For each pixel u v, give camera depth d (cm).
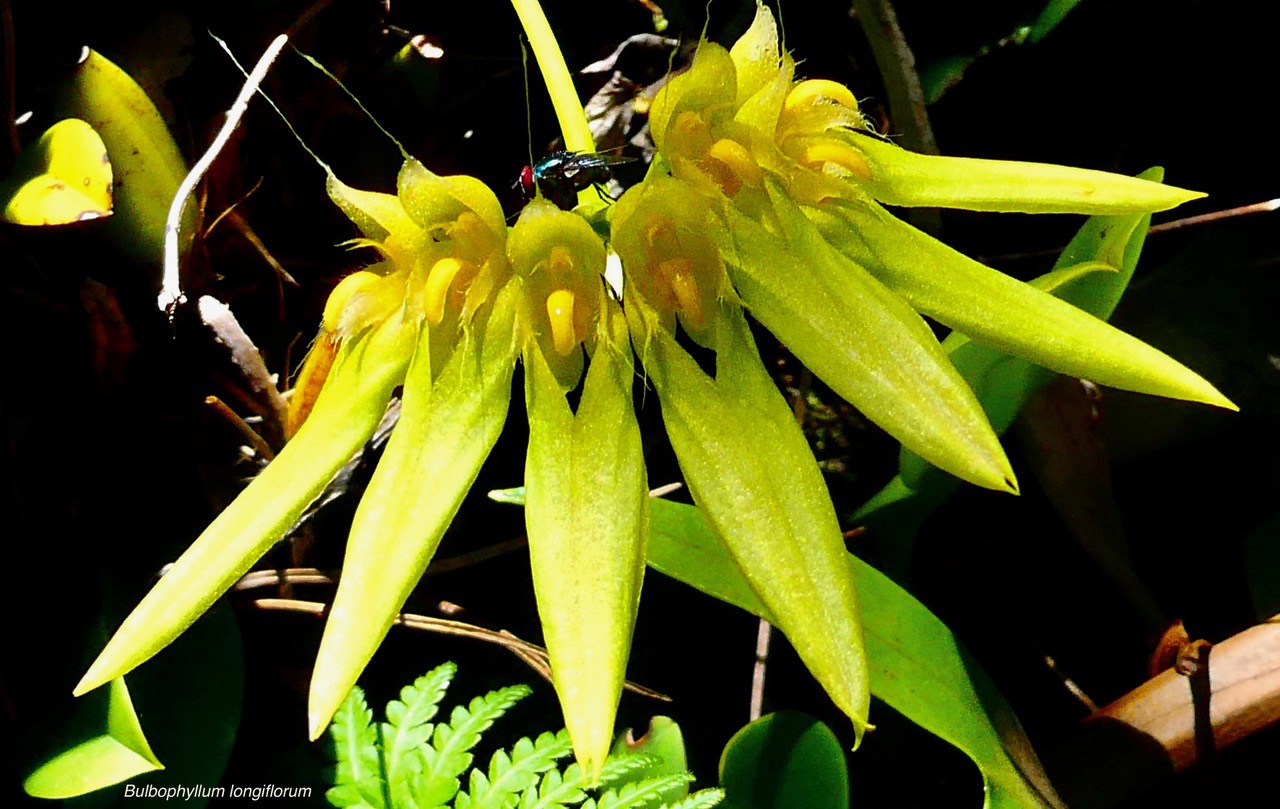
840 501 20
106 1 18
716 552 15
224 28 19
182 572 13
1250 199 20
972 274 14
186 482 18
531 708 18
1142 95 20
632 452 14
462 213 14
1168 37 20
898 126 19
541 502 13
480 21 21
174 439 18
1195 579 20
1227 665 17
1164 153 21
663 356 14
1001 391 16
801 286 14
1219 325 19
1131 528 20
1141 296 19
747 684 19
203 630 17
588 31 21
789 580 13
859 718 13
